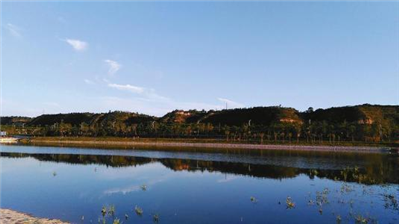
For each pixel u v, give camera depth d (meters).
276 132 181.12
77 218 26.94
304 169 63.66
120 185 43.25
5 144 153.12
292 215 28.45
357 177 51.22
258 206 31.88
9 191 38.44
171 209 30.50
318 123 191.62
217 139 181.00
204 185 43.94
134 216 27.91
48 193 37.44
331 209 30.39
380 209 30.16
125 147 134.88
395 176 52.56
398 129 188.75
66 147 130.12
